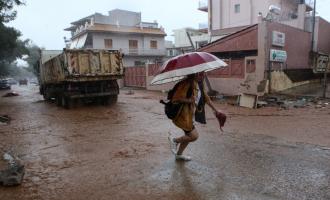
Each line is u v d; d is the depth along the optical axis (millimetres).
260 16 18750
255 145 6559
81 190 4332
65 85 15008
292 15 30547
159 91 24859
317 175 4605
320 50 25297
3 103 19797
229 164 5219
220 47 20250
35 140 7895
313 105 13188
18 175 4695
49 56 21797
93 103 16328
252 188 4152
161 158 5727
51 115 12750
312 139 7086
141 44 48969
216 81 19141
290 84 19547
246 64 17328
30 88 43906
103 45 45375
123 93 23703
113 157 5961
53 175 5027
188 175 4742
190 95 4793
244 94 13812
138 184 4469
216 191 4094
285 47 19094
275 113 11492
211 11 39406
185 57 4516
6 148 7082
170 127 9070
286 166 5051
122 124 9906
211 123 9555
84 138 7934
